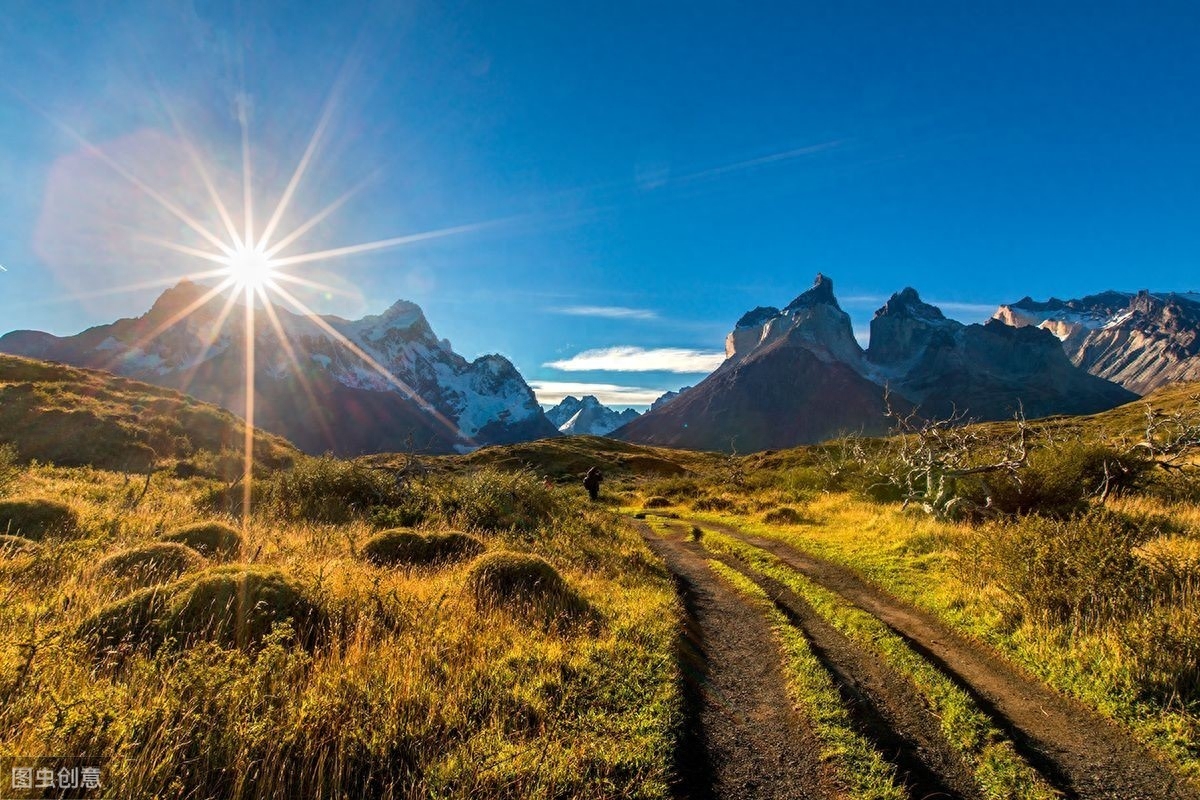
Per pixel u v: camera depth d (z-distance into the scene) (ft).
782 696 22.11
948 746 18.37
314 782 13.98
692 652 25.95
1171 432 63.16
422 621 24.03
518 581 30.42
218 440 141.49
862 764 17.12
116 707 14.20
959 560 36.22
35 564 26.61
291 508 60.18
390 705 17.11
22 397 126.62
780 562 44.52
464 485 69.62
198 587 21.74
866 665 24.66
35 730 12.87
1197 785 16.29
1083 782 16.44
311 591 23.98
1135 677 21.17
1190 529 39.96
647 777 15.37
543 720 17.57
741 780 16.34
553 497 74.95
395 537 40.50
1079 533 30.01
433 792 13.96
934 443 68.54
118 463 111.86
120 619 20.33
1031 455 56.95
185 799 12.92
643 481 206.59
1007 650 25.72
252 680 16.42
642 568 43.47
